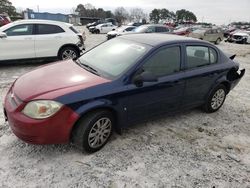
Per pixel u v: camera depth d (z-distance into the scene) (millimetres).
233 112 5344
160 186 3000
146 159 3457
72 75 3559
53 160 3271
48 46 8148
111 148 3623
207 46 4645
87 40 18953
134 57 3732
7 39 7434
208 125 4617
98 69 3768
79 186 2887
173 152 3672
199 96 4656
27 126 2953
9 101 3301
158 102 3955
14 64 8414
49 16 45688
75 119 3102
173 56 4055
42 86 3230
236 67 5199
